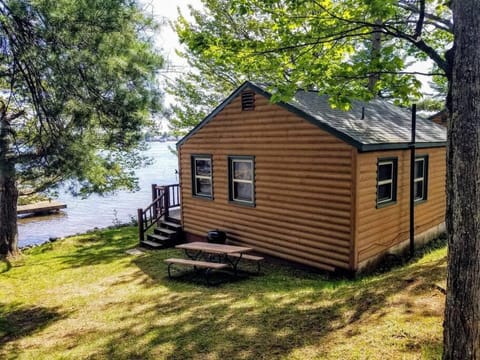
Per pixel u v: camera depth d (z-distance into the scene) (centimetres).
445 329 339
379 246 896
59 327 687
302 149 902
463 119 313
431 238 1123
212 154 1152
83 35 629
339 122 886
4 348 622
